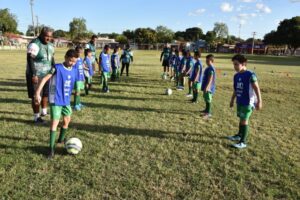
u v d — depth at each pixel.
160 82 16.66
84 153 6.00
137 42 117.19
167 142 6.80
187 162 5.79
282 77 21.69
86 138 6.84
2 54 42.25
